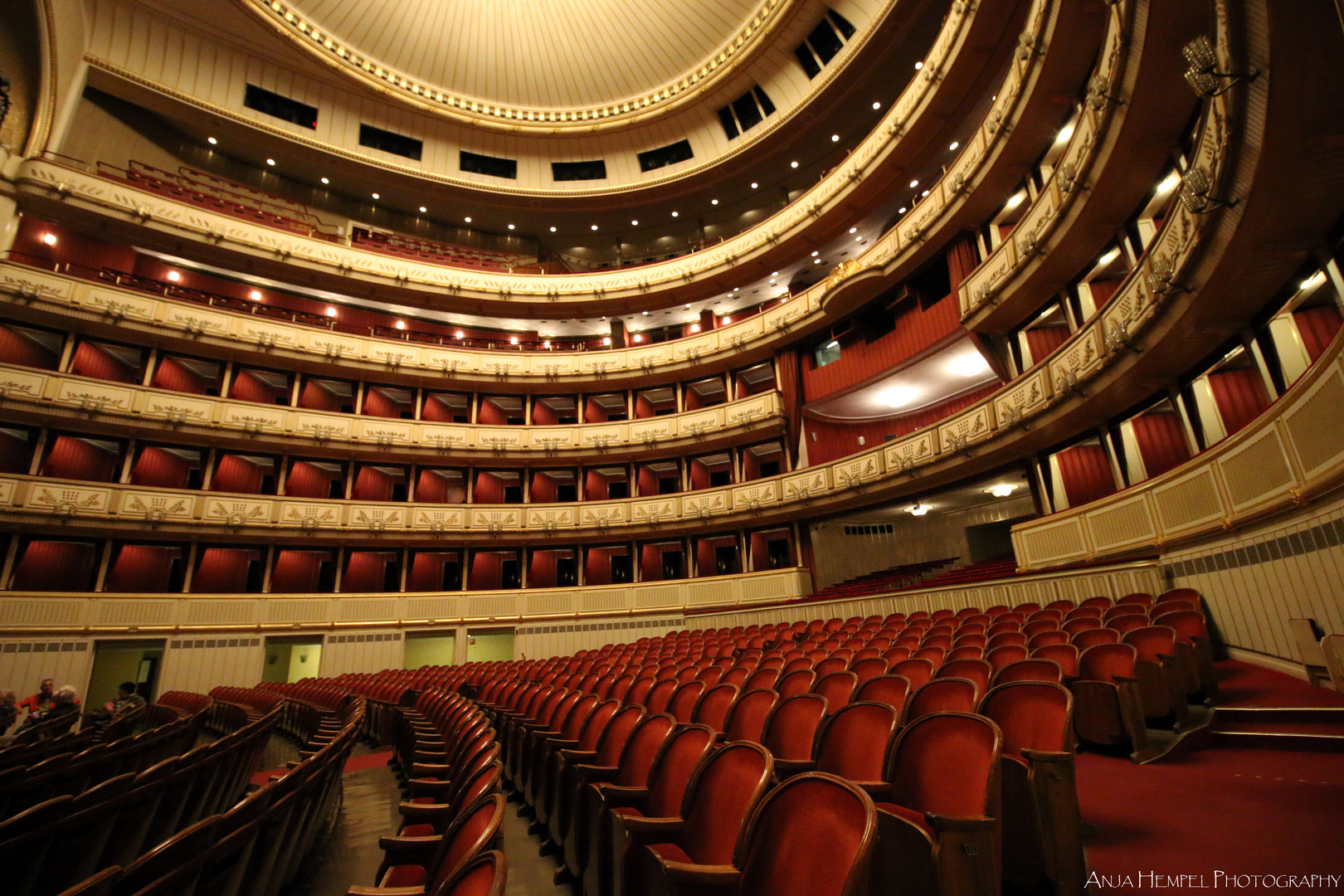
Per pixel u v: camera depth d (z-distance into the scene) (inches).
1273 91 124.5
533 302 618.5
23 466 430.9
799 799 57.7
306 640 471.2
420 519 523.5
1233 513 198.5
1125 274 308.5
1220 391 235.5
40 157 460.8
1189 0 183.6
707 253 611.5
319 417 516.4
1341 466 145.9
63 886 73.5
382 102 626.5
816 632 291.4
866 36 499.5
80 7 494.3
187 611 435.2
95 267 489.7
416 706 239.6
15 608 388.5
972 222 412.5
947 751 74.5
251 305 543.2
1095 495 313.9
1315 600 165.8
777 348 555.5
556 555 572.4
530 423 608.4
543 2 615.8
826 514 498.9
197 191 564.4
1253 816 92.6
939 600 340.2
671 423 571.5
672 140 671.8
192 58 553.0
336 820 139.3
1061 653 141.2
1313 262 179.2
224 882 66.0
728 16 595.2
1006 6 366.3
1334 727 127.1
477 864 49.5
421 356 570.3
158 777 91.9
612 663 273.6
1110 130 242.2
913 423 545.6
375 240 657.6
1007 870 82.7
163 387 485.7
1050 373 302.7
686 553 548.4
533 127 664.4
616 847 77.9
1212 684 151.9
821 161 631.2
